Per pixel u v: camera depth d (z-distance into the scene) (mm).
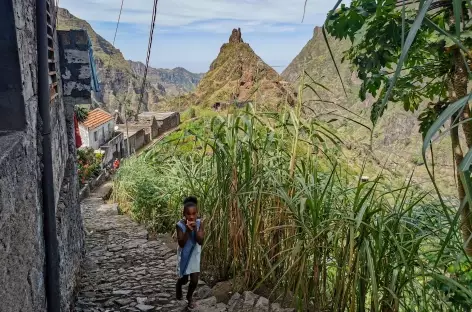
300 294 3738
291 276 4023
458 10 937
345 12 3518
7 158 2045
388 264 3283
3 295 1845
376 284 3176
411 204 3348
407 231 3398
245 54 62094
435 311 3219
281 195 3770
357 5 3527
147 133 45125
